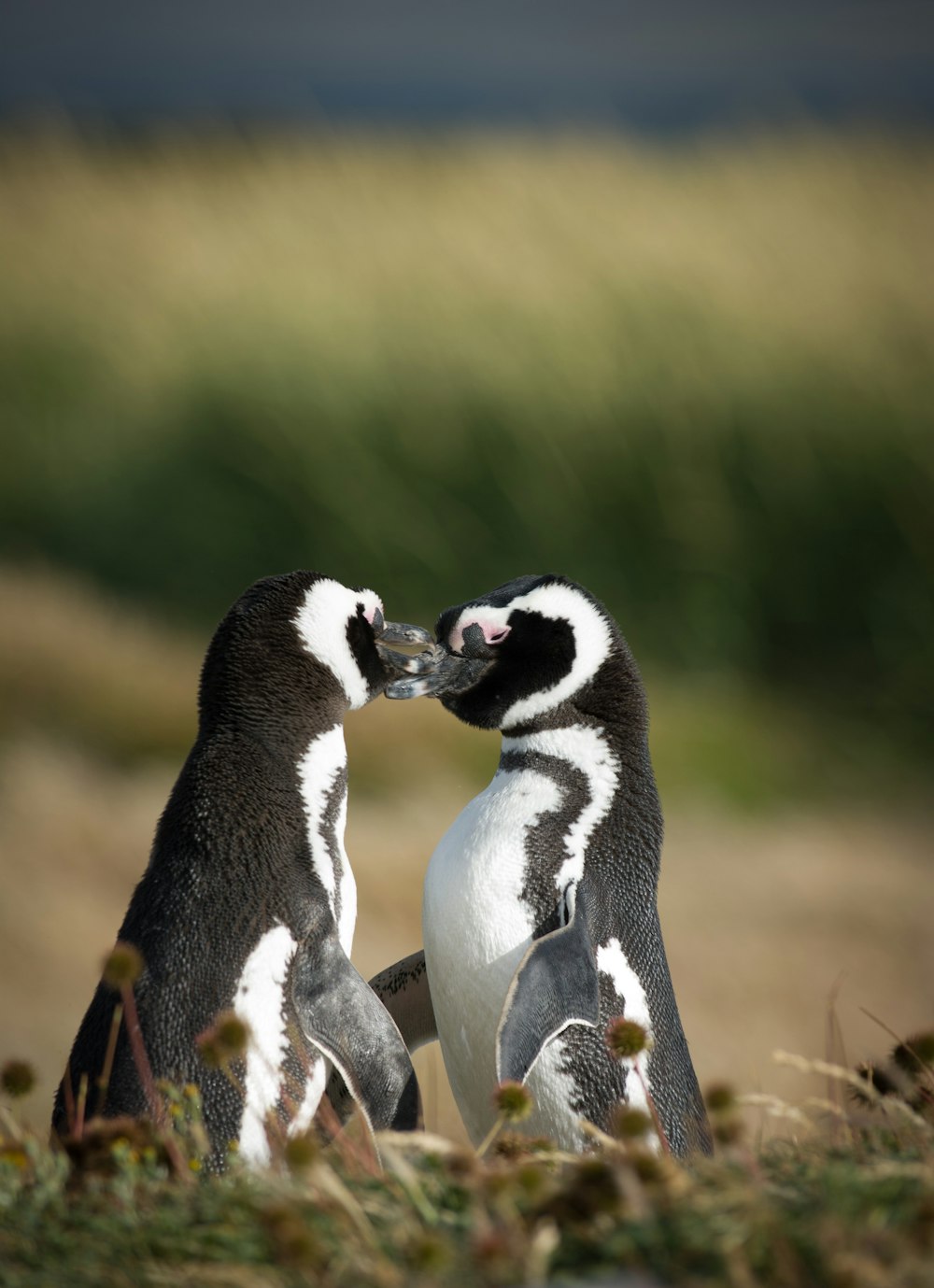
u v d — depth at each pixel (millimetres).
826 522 52094
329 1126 12000
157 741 37750
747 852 36750
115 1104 11156
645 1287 7195
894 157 71312
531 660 13625
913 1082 11000
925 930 32125
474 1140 13180
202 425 58094
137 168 80875
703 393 54875
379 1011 12195
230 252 68875
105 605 49531
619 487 53125
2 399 62094
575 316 58594
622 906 13047
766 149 73562
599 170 72250
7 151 82500
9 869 29141
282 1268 7797
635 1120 9203
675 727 44469
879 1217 7582
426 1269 7469
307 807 12852
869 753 45500
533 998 11969
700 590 51125
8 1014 24594
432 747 39031
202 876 12125
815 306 58469
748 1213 7551
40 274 68312
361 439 55406
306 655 13367
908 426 53094
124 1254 8125
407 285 62844
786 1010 27984
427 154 78688
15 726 36531
